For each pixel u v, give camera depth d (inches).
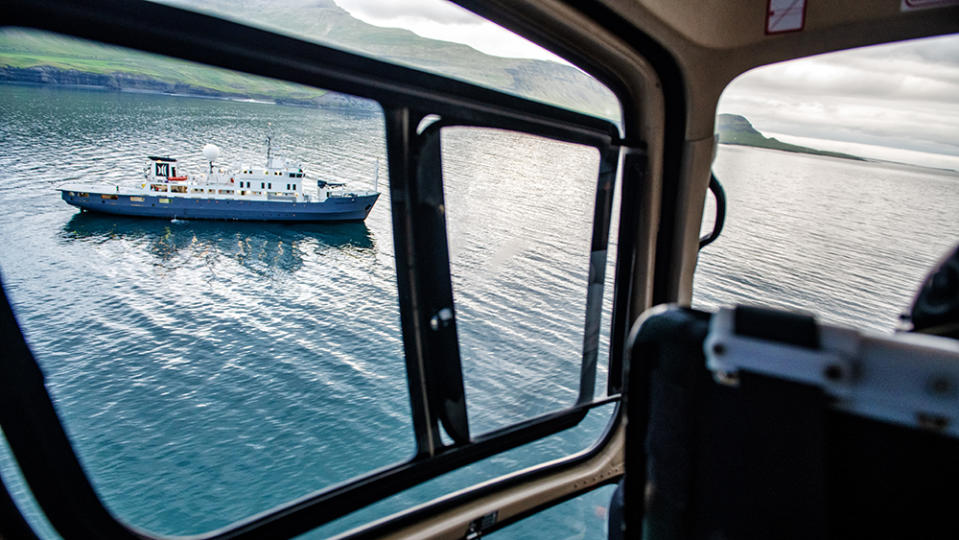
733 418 32.1
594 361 107.9
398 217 75.4
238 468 697.6
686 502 35.7
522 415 100.1
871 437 29.3
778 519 31.9
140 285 1084.5
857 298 1151.0
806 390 29.2
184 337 985.5
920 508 29.1
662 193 109.0
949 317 31.1
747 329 30.3
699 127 103.7
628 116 104.0
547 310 935.7
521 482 98.7
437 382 84.6
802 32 93.1
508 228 1051.9
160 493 642.2
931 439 28.1
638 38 92.3
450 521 89.9
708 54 97.9
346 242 1218.6
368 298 1171.3
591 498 106.9
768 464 31.4
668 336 34.1
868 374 28.1
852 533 31.0
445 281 81.9
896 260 1470.2
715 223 112.8
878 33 89.8
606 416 112.5
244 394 859.4
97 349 912.3
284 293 1160.8
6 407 53.7
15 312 53.1
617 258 110.1
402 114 70.3
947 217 1835.6
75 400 800.3
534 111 82.7
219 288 1125.1
